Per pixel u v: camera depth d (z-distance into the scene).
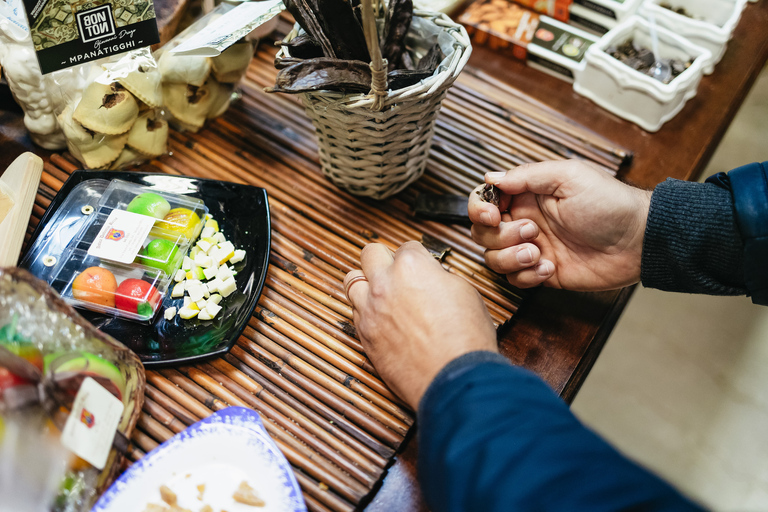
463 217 0.91
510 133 1.05
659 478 0.44
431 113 0.81
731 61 1.19
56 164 0.95
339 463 0.67
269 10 0.84
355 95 0.72
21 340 0.55
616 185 0.78
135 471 0.59
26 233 0.87
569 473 0.44
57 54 0.79
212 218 0.87
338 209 0.94
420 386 0.61
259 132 1.04
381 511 0.65
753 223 0.68
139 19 0.82
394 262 0.71
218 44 0.77
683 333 1.55
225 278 0.80
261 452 0.61
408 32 0.88
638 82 1.02
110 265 0.78
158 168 0.97
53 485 0.51
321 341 0.79
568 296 0.86
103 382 0.59
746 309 1.60
